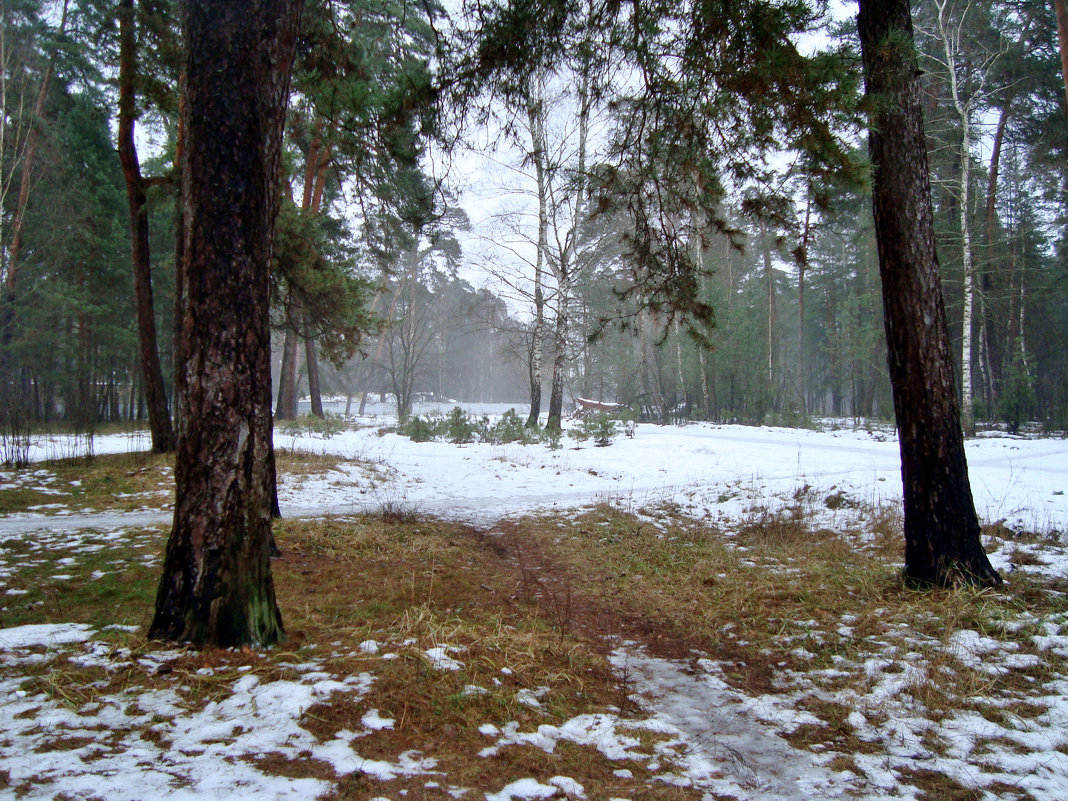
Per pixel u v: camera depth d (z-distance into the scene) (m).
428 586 5.93
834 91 4.84
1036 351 33.31
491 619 4.96
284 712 3.09
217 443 3.97
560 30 5.92
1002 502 8.48
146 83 12.48
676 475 14.65
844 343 34.53
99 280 27.62
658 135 6.22
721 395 34.84
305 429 23.39
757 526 8.87
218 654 3.76
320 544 7.43
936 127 25.08
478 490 13.27
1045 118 25.58
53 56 23.42
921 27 24.11
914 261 5.73
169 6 12.79
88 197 25.70
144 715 3.00
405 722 3.10
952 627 4.73
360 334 14.52
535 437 21.62
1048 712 3.49
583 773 2.83
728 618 5.39
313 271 13.06
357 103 6.97
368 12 8.59
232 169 3.97
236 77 3.98
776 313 39.41
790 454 16.41
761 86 5.03
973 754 3.10
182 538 3.99
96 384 29.31
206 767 2.54
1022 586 5.57
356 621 4.73
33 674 3.42
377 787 2.51
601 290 23.38
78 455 13.66
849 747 3.23
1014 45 23.55
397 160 7.23
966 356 22.64
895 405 6.00
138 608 4.86
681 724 3.46
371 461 15.89
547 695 3.65
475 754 2.89
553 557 7.71
